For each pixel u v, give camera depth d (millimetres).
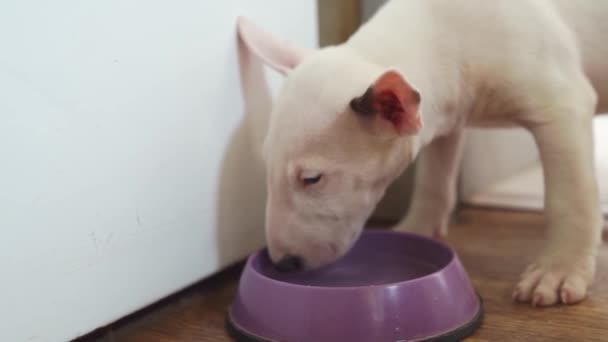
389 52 1009
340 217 938
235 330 923
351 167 910
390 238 1173
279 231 934
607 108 1286
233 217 1114
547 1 1135
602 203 1567
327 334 834
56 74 796
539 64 1059
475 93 1093
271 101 1176
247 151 1128
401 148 958
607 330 867
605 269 1120
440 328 856
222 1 1036
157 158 950
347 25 1611
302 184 911
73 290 846
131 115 902
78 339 905
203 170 1037
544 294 953
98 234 873
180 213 1003
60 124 808
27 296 791
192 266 1036
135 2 890
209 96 1032
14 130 758
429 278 864
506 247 1321
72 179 830
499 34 1059
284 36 1181
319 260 951
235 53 1074
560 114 1040
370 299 833
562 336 858
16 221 771
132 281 932
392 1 1109
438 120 1073
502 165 1755
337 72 921
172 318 1022
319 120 891
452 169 1353
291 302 859
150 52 920
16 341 782
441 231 1384
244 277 953
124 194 905
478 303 950
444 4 1075
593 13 1155
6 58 742
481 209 1706
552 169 1036
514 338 860
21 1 751
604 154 1974
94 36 838
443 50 1059
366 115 878
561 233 1005
